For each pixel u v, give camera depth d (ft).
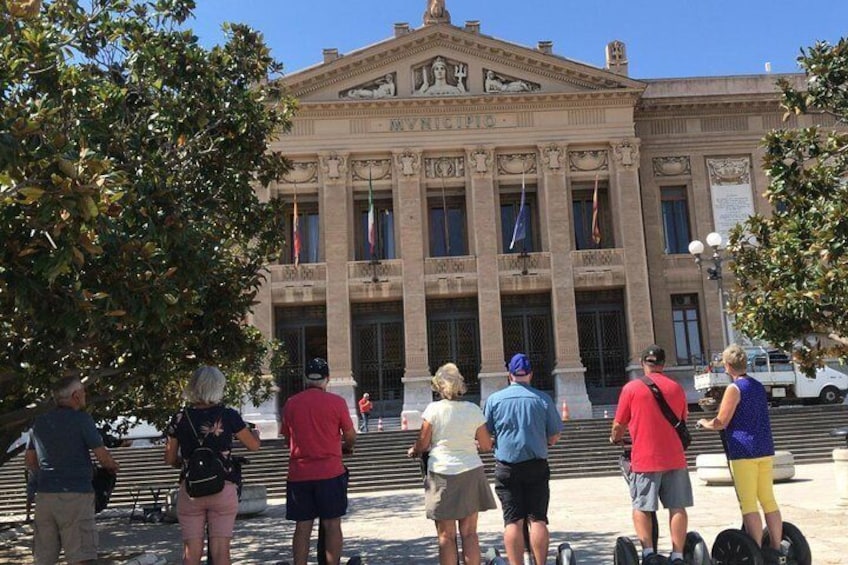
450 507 24.67
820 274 37.29
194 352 42.01
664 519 44.57
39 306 25.26
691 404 122.72
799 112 42.04
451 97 126.00
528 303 126.31
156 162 36.14
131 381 42.50
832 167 41.32
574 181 127.65
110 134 34.73
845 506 46.60
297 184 125.18
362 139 126.11
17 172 20.94
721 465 63.82
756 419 25.64
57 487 24.12
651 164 131.64
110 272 28.14
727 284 127.34
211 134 42.27
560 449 88.74
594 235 123.13
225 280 42.22
